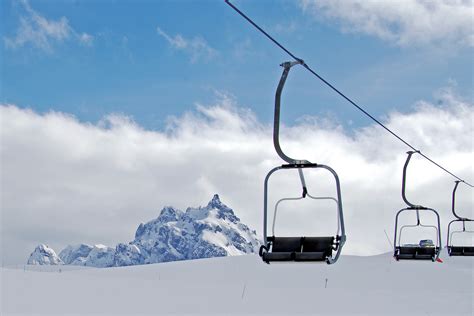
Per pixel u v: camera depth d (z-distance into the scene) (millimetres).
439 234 25578
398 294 31922
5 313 19797
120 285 28328
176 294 26578
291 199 16438
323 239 15414
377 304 25953
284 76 14086
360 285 45062
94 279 29641
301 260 15211
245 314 21688
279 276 52000
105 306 22078
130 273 58281
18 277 27031
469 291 38250
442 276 50812
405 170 25516
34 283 25875
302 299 26875
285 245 15602
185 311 21859
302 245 15523
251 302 25203
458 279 49219
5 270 28781
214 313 21641
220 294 27641
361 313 22875
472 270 55750
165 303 23562
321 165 15070
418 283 46438
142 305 22891
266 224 15609
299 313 22500
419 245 26266
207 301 24828
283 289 32719
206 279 52188
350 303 26000
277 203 16547
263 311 22766
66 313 20281
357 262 60969
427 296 30297
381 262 61219
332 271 54531
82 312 20656
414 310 24125
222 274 55094
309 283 46531
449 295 31484
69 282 27453
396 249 25781
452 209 31188
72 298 23281
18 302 21703
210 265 61250
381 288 42375
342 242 15156
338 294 30594
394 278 49531
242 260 63688
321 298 27672
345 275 51594
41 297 22844
